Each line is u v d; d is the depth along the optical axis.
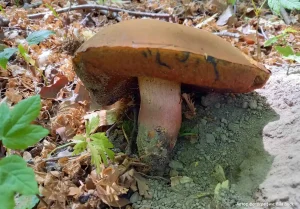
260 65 0.18
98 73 0.18
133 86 0.20
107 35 0.16
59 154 0.20
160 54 0.15
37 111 0.13
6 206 0.12
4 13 0.36
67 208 0.17
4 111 0.13
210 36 0.17
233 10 0.38
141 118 0.18
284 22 0.37
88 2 0.41
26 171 0.12
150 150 0.18
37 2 0.41
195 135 0.20
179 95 0.19
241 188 0.17
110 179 0.17
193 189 0.18
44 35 0.27
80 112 0.23
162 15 0.36
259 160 0.18
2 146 0.20
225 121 0.20
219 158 0.19
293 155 0.17
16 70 0.27
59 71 0.27
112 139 0.20
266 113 0.20
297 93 0.21
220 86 0.17
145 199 0.17
